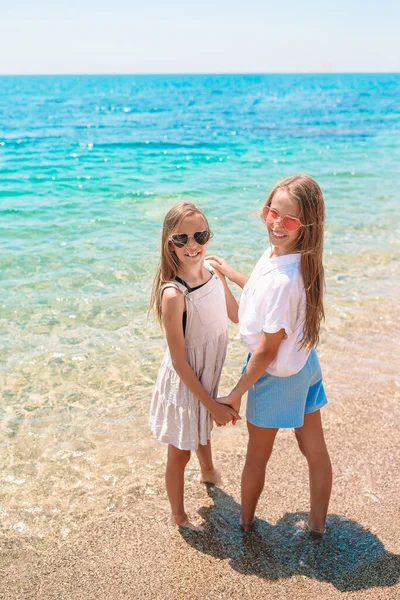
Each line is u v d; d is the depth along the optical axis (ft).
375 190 36.86
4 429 12.24
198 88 306.76
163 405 9.00
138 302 18.67
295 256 8.02
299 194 7.80
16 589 8.28
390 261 22.68
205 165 49.37
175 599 8.11
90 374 14.51
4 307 18.08
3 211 31.17
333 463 11.08
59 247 24.34
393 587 8.25
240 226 27.27
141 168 47.85
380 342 16.14
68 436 12.09
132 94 236.63
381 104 143.84
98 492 10.45
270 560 8.84
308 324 8.11
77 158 53.67
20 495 10.33
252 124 90.94
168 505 10.14
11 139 70.03
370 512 9.82
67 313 17.81
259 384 8.62
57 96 219.20
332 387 13.85
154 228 27.73
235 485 10.64
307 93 225.56
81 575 8.55
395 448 11.55
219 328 8.78
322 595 8.14
